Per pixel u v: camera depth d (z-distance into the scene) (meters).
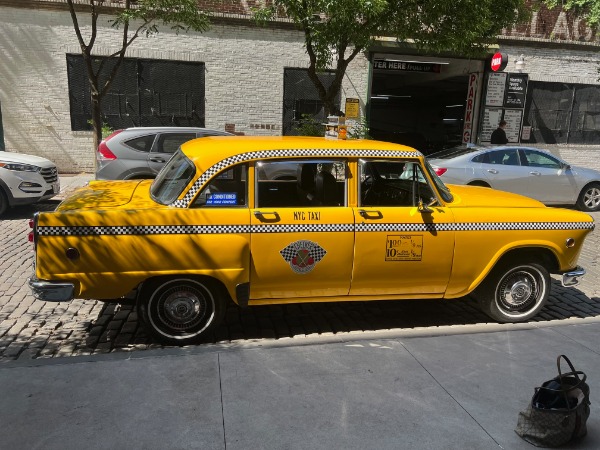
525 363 4.09
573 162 17.33
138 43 13.52
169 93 13.99
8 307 5.22
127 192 4.77
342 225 4.34
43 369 3.81
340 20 8.02
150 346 4.43
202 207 4.16
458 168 9.96
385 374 3.86
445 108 26.08
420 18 8.35
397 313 5.38
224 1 13.73
